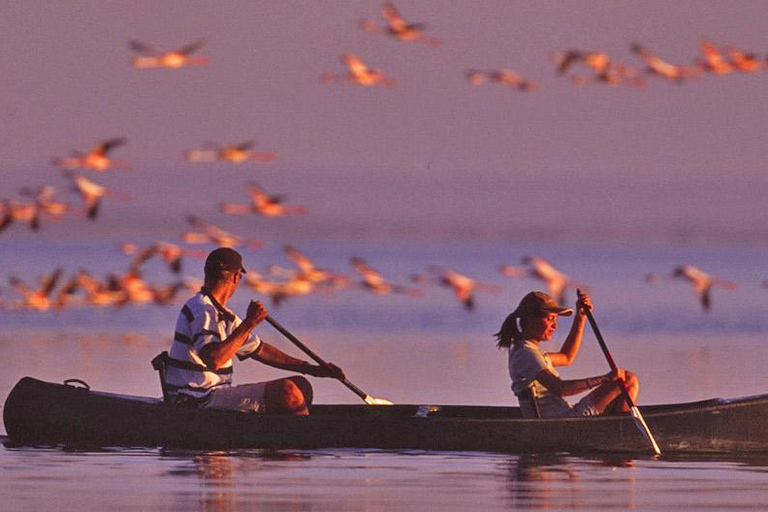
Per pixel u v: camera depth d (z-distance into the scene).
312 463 55.97
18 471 53.81
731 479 53.03
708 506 47.78
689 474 54.22
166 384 60.75
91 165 113.00
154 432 60.00
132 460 56.47
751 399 60.03
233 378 87.62
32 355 102.75
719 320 153.50
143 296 124.62
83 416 60.75
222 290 60.31
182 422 59.84
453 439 59.19
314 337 126.44
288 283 137.25
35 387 61.38
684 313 164.62
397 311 166.75
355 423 59.47
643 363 100.06
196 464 55.59
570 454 58.75
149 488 50.38
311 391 61.72
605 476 53.59
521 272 127.06
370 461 56.50
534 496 49.47
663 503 48.25
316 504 47.75
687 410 59.50
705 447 59.44
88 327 136.38
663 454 58.88
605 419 59.00
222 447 59.59
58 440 60.94
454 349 113.69
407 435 59.34
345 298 187.62
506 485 51.50
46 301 124.12
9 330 131.12
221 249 60.28
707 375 91.38
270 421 59.53
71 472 53.66
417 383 85.75
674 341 123.81
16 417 61.28
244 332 60.03
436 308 173.88
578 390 59.31
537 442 58.94
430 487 51.03
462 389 82.56
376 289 138.62
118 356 102.44
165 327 137.88
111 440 60.38
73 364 95.38
